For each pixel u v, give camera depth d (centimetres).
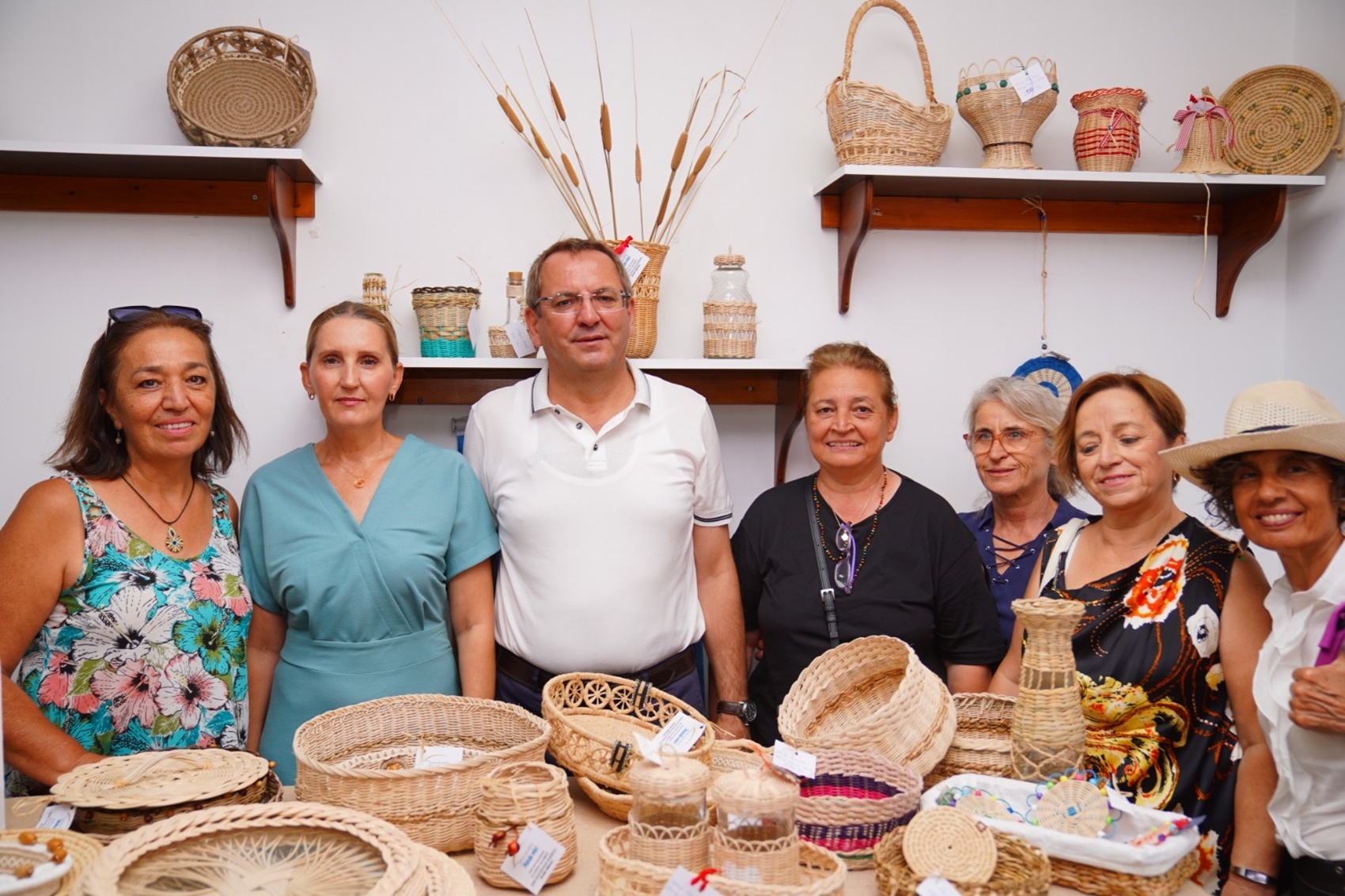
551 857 133
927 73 262
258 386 263
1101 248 286
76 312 258
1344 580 146
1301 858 150
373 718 174
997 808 144
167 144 256
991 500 251
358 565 199
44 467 257
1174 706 167
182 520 191
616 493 209
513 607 212
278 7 261
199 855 121
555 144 271
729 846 124
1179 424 176
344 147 264
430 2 265
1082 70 283
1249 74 267
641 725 180
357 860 121
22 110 254
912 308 282
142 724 178
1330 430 142
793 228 277
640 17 272
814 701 176
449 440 274
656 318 257
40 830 132
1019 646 195
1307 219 280
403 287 267
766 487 284
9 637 168
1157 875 129
